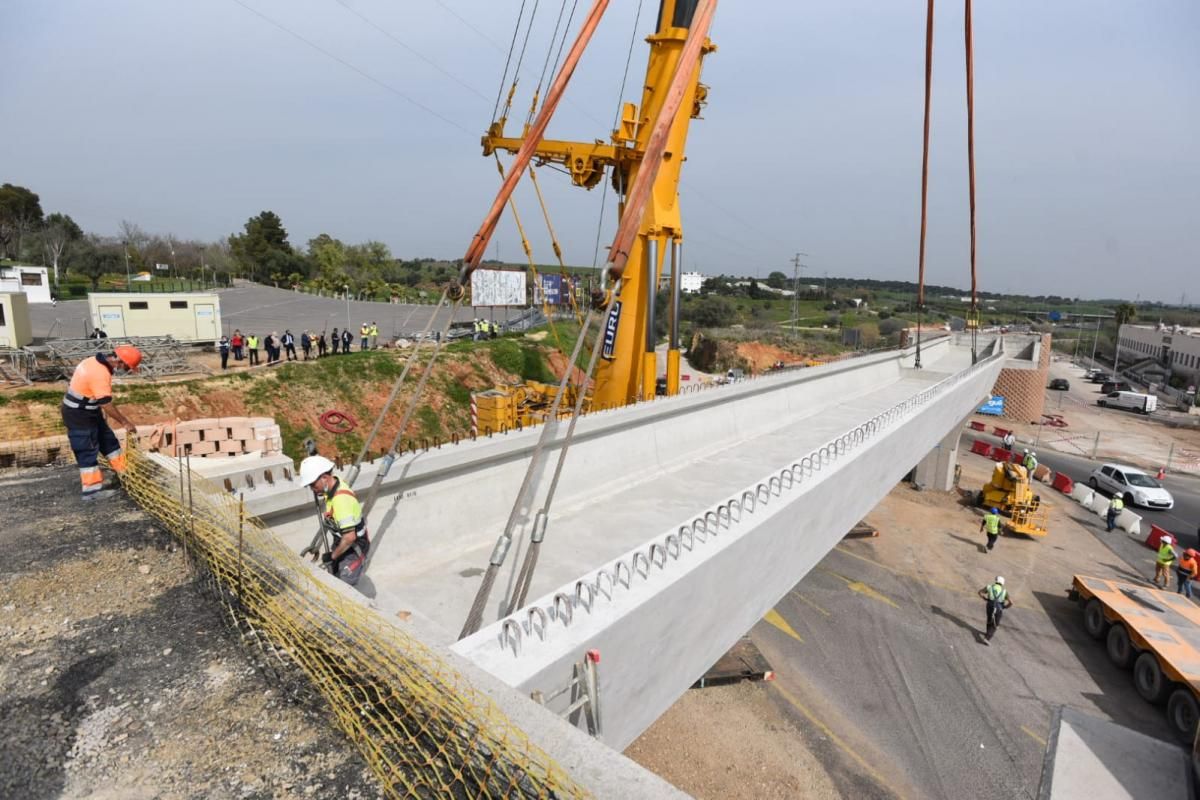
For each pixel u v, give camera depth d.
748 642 18.72
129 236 87.00
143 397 22.69
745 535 8.65
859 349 60.56
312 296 73.69
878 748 14.91
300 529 8.13
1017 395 53.66
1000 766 14.46
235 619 4.97
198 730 3.82
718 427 16.42
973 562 25.23
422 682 3.86
